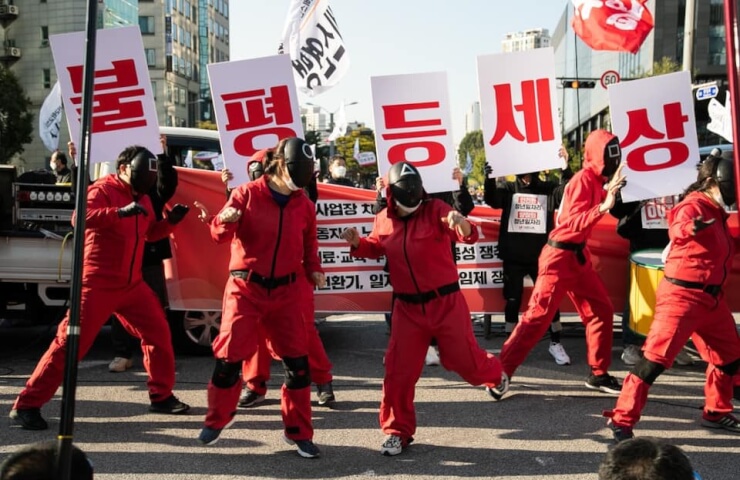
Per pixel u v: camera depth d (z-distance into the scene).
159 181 5.69
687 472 1.87
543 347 7.55
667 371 6.71
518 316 6.90
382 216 4.81
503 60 6.11
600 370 5.96
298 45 8.39
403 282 4.63
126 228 4.96
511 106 6.16
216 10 92.94
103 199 4.94
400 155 6.04
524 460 4.61
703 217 4.65
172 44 75.75
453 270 4.68
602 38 9.56
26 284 6.82
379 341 7.89
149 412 5.49
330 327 8.65
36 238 6.54
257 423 5.32
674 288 4.73
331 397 5.70
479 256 7.19
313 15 8.35
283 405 4.66
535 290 5.69
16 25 60.72
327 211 7.06
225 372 4.54
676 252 4.77
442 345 4.68
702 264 4.68
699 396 5.95
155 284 6.52
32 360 7.02
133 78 5.75
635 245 6.97
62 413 2.13
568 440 4.95
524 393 5.98
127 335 6.62
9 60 60.75
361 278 7.11
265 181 4.55
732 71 2.15
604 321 5.84
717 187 4.68
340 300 7.13
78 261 2.21
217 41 93.56
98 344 7.78
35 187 6.77
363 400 5.85
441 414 5.49
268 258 4.51
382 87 5.97
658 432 5.12
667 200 6.91
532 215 6.70
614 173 5.49
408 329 4.66
